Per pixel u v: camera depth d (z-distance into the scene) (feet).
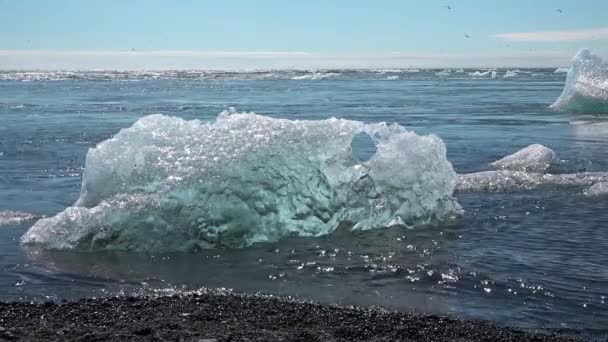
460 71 431.43
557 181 41.27
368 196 31.78
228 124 31.86
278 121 32.27
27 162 50.83
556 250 26.86
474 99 134.92
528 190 39.40
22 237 28.02
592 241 28.17
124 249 27.17
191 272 24.30
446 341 17.06
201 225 28.02
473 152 56.39
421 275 23.72
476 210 34.42
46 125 81.30
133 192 29.14
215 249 27.78
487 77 313.94
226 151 29.96
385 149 33.24
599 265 24.71
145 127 31.01
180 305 19.69
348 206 31.40
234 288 22.31
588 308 20.25
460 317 19.42
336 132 32.50
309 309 19.54
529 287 22.25
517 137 67.62
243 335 16.80
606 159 51.83
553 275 23.54
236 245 28.30
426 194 32.35
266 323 18.07
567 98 104.99
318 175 30.96
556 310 20.07
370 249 27.53
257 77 326.44
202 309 19.27
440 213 32.45
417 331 17.76
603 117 92.58
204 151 29.99
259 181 29.60
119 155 30.01
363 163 32.96
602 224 31.19
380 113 98.68
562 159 51.88
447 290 22.06
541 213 33.60
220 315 18.72
